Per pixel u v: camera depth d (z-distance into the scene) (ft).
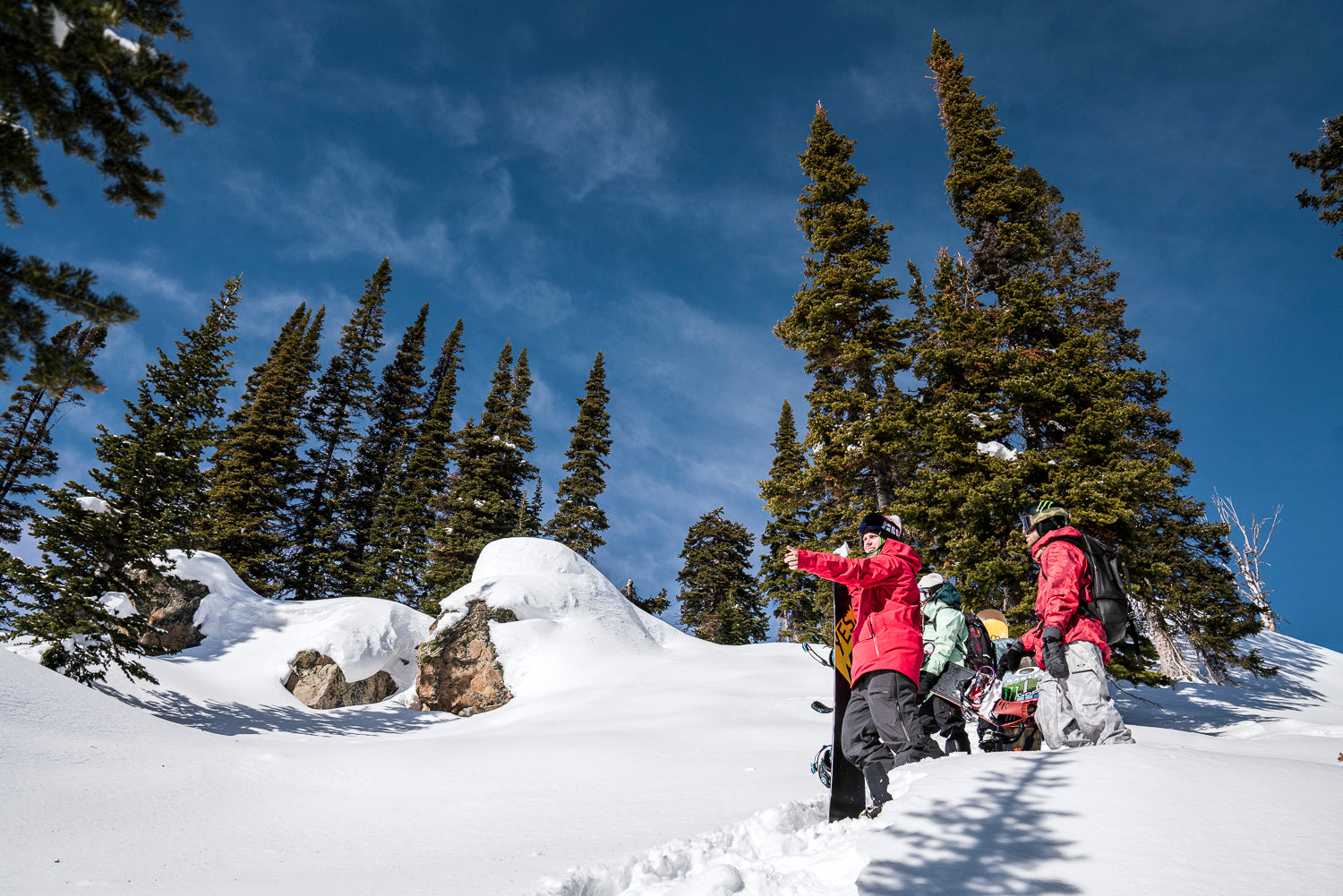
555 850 10.36
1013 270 61.62
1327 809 7.59
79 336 70.38
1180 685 58.39
